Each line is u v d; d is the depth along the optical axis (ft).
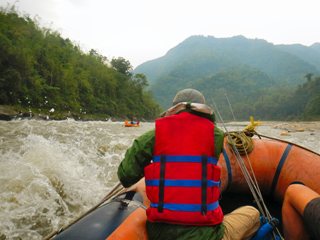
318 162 10.14
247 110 459.73
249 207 6.96
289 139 57.77
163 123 5.46
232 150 10.37
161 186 5.18
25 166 16.46
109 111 179.32
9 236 10.94
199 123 5.40
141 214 6.26
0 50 95.91
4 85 93.50
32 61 120.47
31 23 158.71
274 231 7.44
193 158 5.18
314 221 6.07
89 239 5.25
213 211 5.22
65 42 192.65
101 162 22.12
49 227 11.84
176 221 5.12
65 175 16.79
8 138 31.91
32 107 106.11
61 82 136.26
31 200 13.42
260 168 10.29
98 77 185.26
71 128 55.67
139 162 5.52
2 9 145.69
